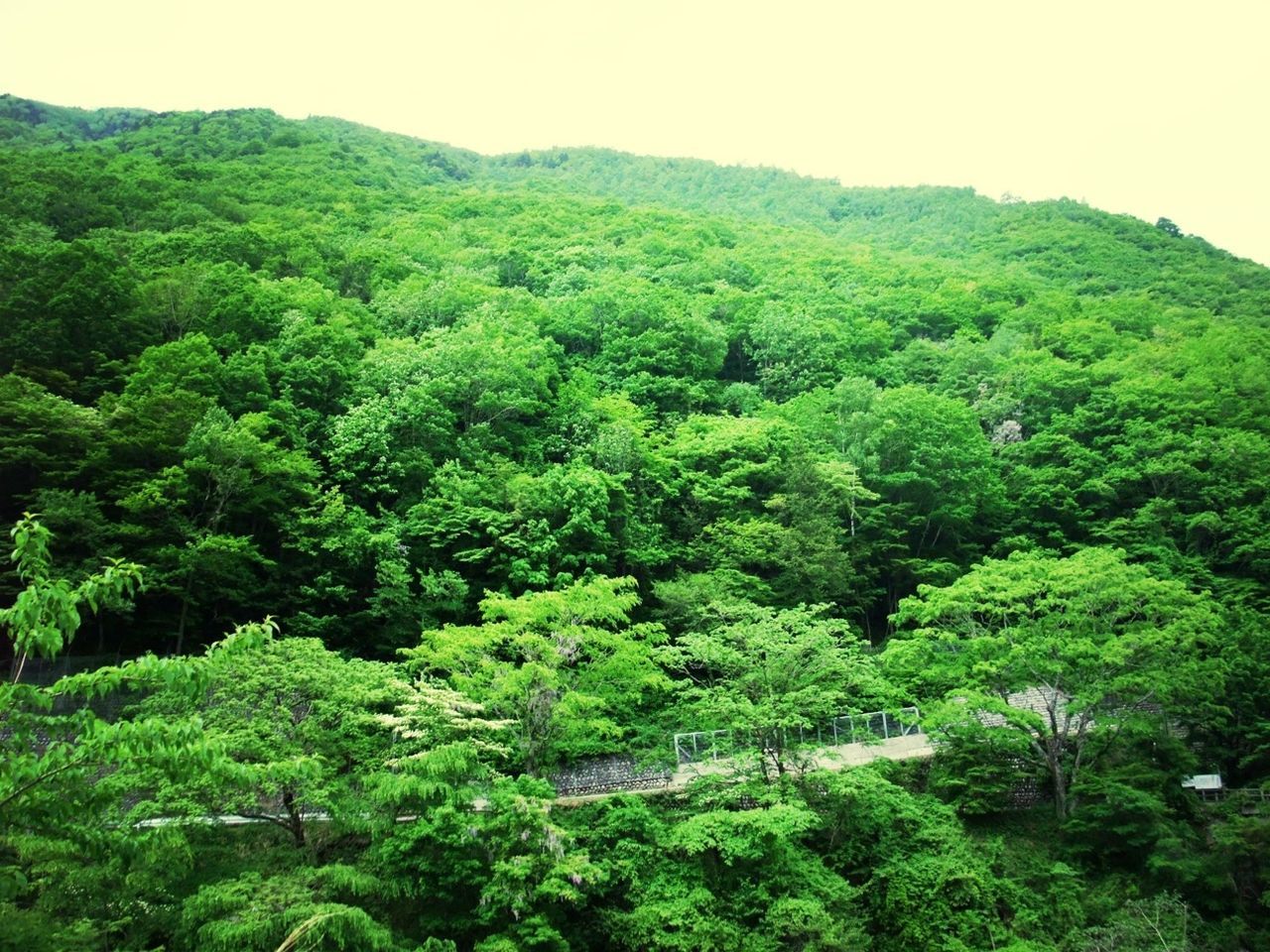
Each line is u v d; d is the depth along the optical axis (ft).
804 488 137.28
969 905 79.97
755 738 88.69
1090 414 173.27
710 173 577.02
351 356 148.36
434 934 67.00
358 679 74.08
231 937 51.93
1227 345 207.92
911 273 288.51
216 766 40.19
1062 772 95.66
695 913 71.56
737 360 215.10
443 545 116.47
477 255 239.50
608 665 85.35
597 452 138.82
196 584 104.27
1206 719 95.86
